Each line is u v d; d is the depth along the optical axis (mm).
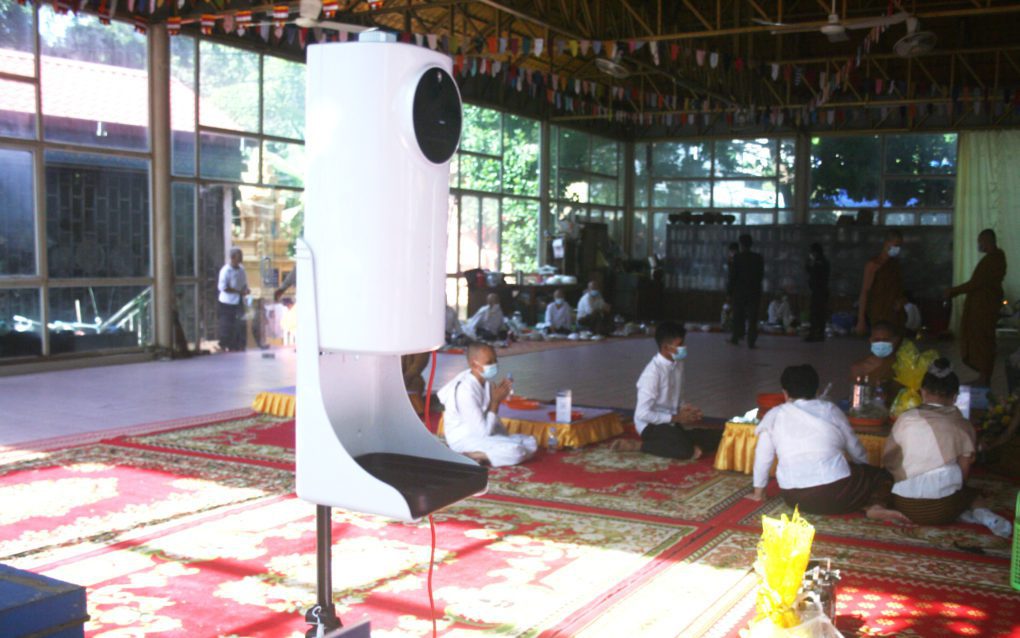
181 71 11172
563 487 5332
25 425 6918
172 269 11211
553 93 14336
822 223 19172
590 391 9422
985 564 4043
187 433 6672
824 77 12852
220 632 3201
